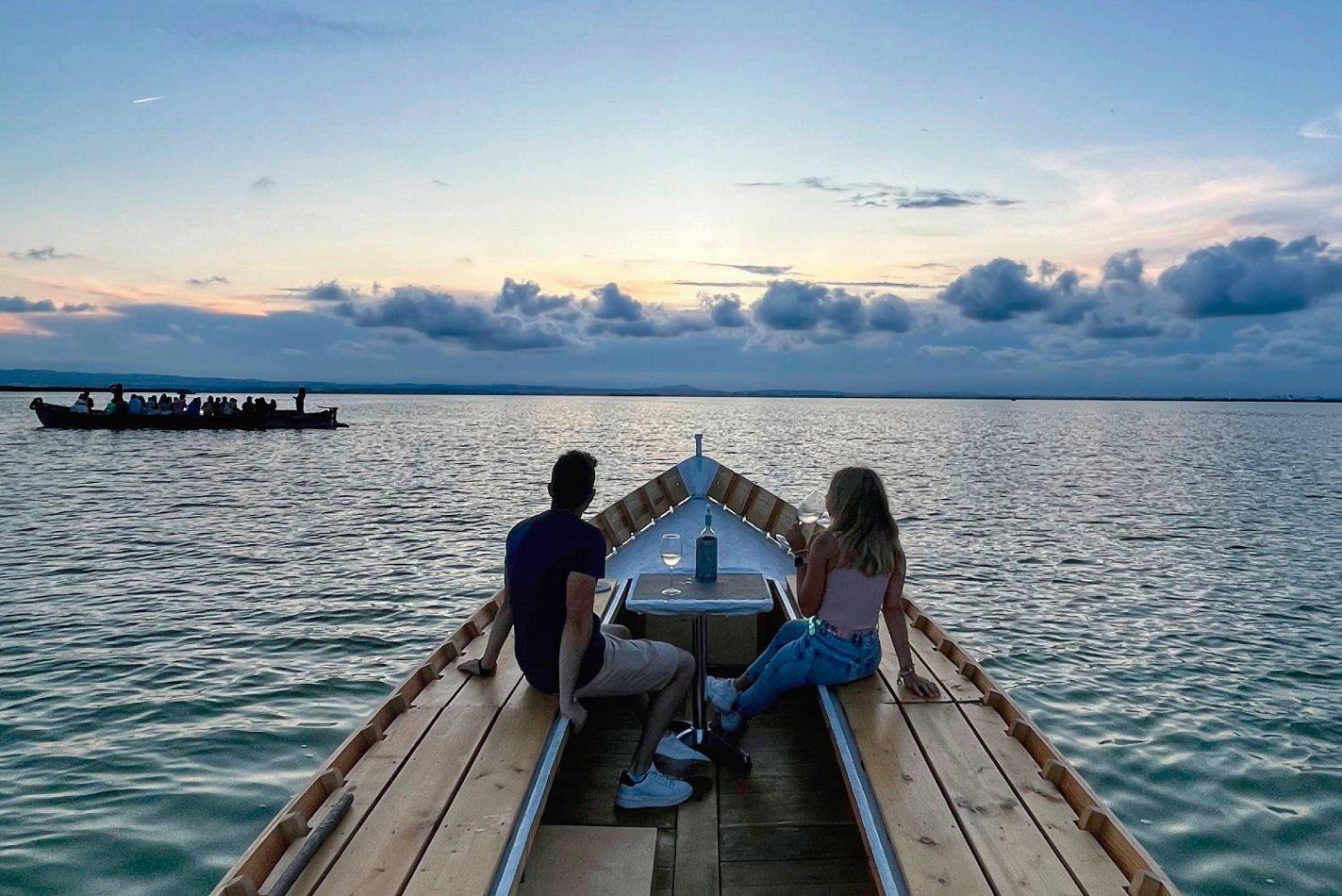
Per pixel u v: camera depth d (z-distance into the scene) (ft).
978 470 118.83
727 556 23.56
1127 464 132.87
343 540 54.34
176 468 104.37
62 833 17.26
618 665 12.15
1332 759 21.68
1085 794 10.12
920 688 13.66
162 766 20.52
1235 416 590.96
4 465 103.50
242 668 28.22
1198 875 16.28
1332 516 71.15
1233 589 42.88
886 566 13.12
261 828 17.60
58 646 30.53
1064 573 46.42
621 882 11.08
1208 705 25.66
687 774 13.78
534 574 11.89
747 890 10.98
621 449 159.94
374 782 10.77
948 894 8.73
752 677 14.57
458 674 14.57
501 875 9.05
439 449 148.46
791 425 315.78
